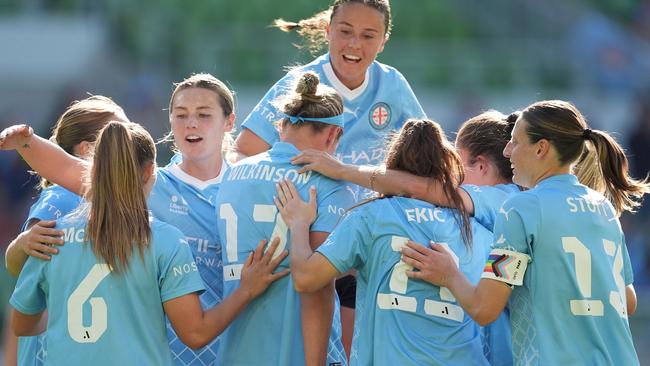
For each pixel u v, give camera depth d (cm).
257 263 1564
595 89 6009
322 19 1922
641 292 4269
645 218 4619
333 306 1577
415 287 1510
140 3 6234
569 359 1448
